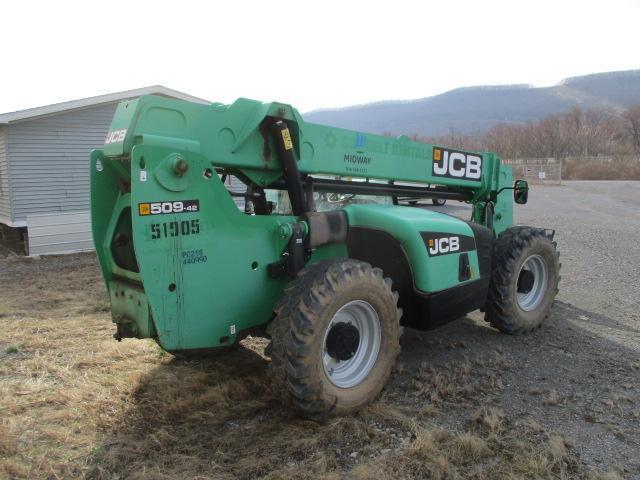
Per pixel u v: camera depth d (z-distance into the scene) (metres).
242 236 3.30
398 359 4.36
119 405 3.46
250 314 3.42
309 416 3.14
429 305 3.91
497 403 3.60
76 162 12.84
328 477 2.70
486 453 2.95
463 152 5.36
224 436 3.10
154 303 2.93
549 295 5.26
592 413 3.46
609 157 60.66
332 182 4.34
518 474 2.78
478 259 4.35
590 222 14.66
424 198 5.44
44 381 3.85
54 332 5.07
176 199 2.96
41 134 12.28
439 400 3.59
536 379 4.01
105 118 13.12
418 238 3.78
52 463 2.81
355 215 3.95
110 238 3.47
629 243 10.83
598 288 7.04
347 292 3.16
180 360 4.23
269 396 3.60
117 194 3.56
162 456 2.89
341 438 3.09
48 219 11.21
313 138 3.95
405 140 4.71
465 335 5.00
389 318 3.48
